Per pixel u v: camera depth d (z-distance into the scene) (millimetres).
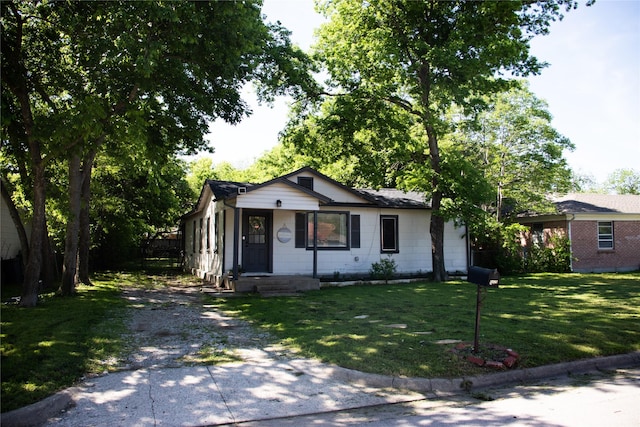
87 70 10930
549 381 5859
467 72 14656
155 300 12188
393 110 17156
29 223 17625
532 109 21828
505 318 9211
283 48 13523
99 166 17672
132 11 8953
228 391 5254
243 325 8883
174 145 14023
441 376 5660
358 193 17656
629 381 5816
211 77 11711
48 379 5254
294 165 30375
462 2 15234
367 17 16062
